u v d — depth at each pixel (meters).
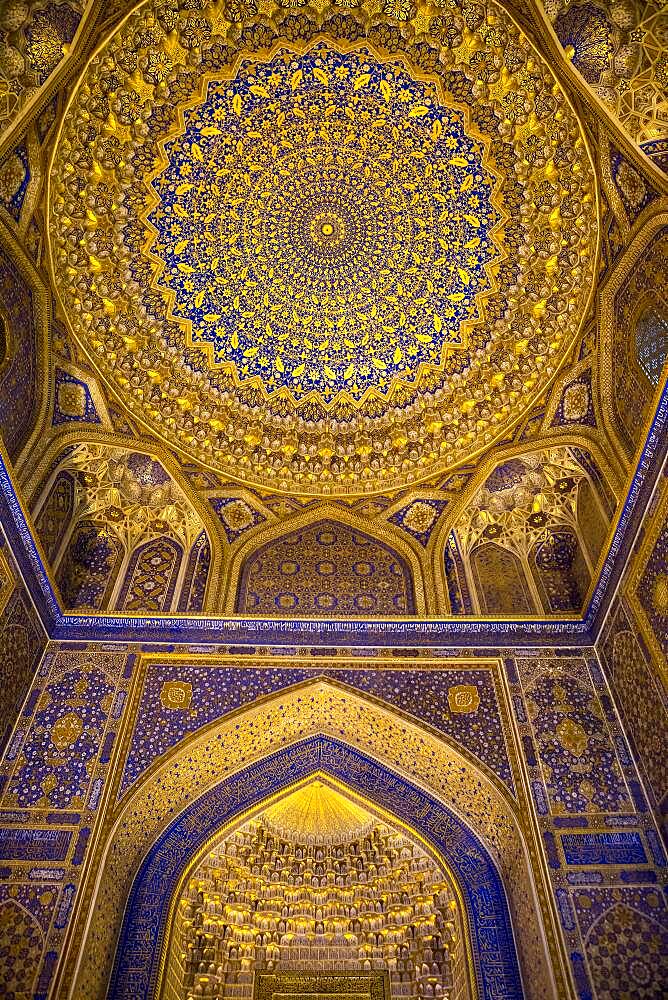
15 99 3.99
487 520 5.75
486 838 4.66
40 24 3.92
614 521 4.72
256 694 4.82
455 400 5.73
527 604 5.35
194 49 4.68
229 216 5.43
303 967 5.25
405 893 5.39
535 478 5.59
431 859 5.06
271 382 5.93
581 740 4.62
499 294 5.46
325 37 4.75
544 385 5.33
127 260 5.25
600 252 4.72
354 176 5.38
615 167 4.31
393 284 5.70
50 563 5.08
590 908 3.96
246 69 4.85
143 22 4.41
